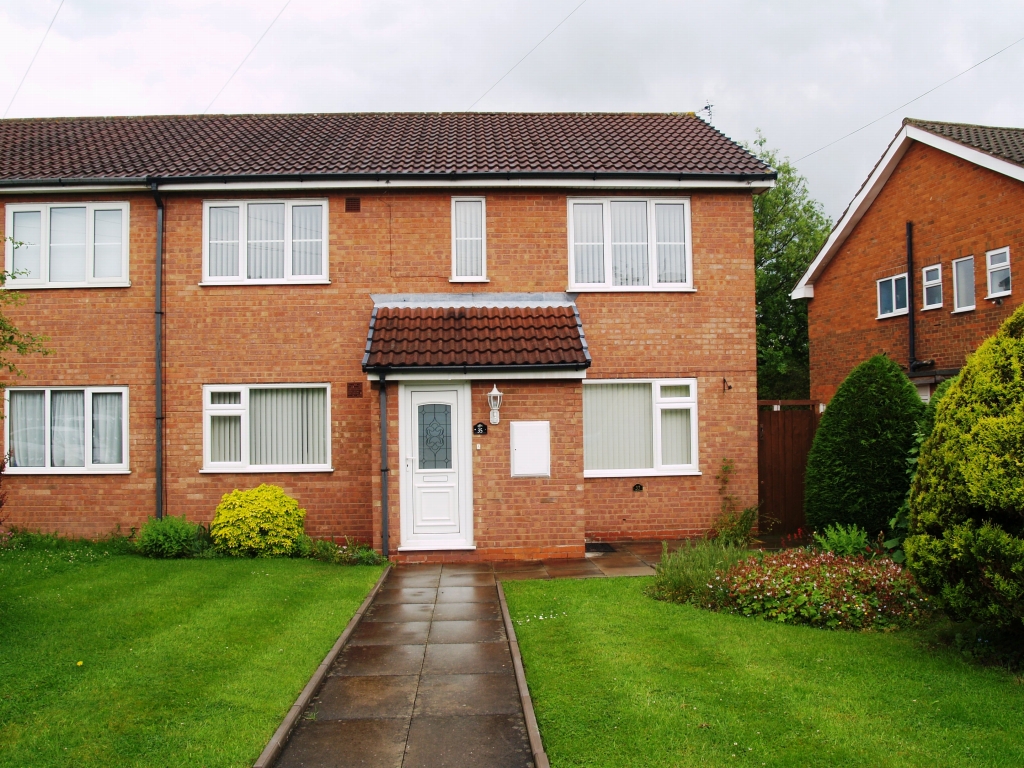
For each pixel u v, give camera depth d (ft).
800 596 24.76
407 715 18.21
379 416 37.52
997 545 18.97
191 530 37.37
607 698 18.38
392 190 42.42
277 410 42.45
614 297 42.98
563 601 27.68
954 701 17.76
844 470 35.14
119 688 19.13
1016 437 18.89
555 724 17.08
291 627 24.64
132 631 23.97
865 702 17.85
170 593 28.94
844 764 14.93
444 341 37.86
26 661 20.98
